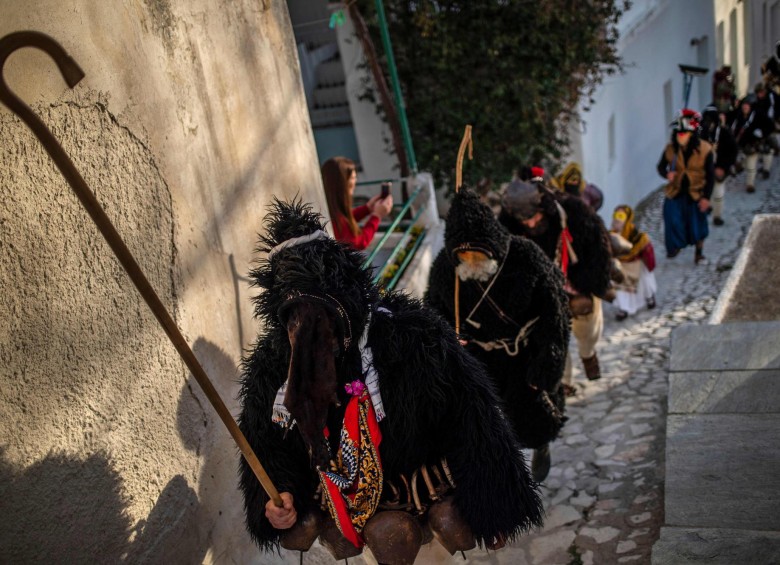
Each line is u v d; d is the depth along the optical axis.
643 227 13.51
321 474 2.63
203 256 3.20
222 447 3.27
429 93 10.40
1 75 1.80
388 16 10.20
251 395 2.73
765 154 13.98
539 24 10.16
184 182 3.10
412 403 2.67
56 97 2.43
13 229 2.25
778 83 13.48
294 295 2.49
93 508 2.53
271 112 3.89
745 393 4.67
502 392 4.57
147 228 2.84
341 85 11.03
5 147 2.24
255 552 3.46
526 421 4.61
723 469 4.06
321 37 10.58
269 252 2.63
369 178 11.15
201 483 3.11
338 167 5.70
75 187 1.96
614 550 4.20
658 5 15.27
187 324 3.06
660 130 16.20
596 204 8.97
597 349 7.60
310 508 2.81
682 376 4.93
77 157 2.51
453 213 4.03
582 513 4.58
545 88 10.67
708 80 18.66
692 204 10.13
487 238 4.00
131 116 2.78
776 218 7.35
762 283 6.88
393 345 2.63
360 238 5.81
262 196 3.75
